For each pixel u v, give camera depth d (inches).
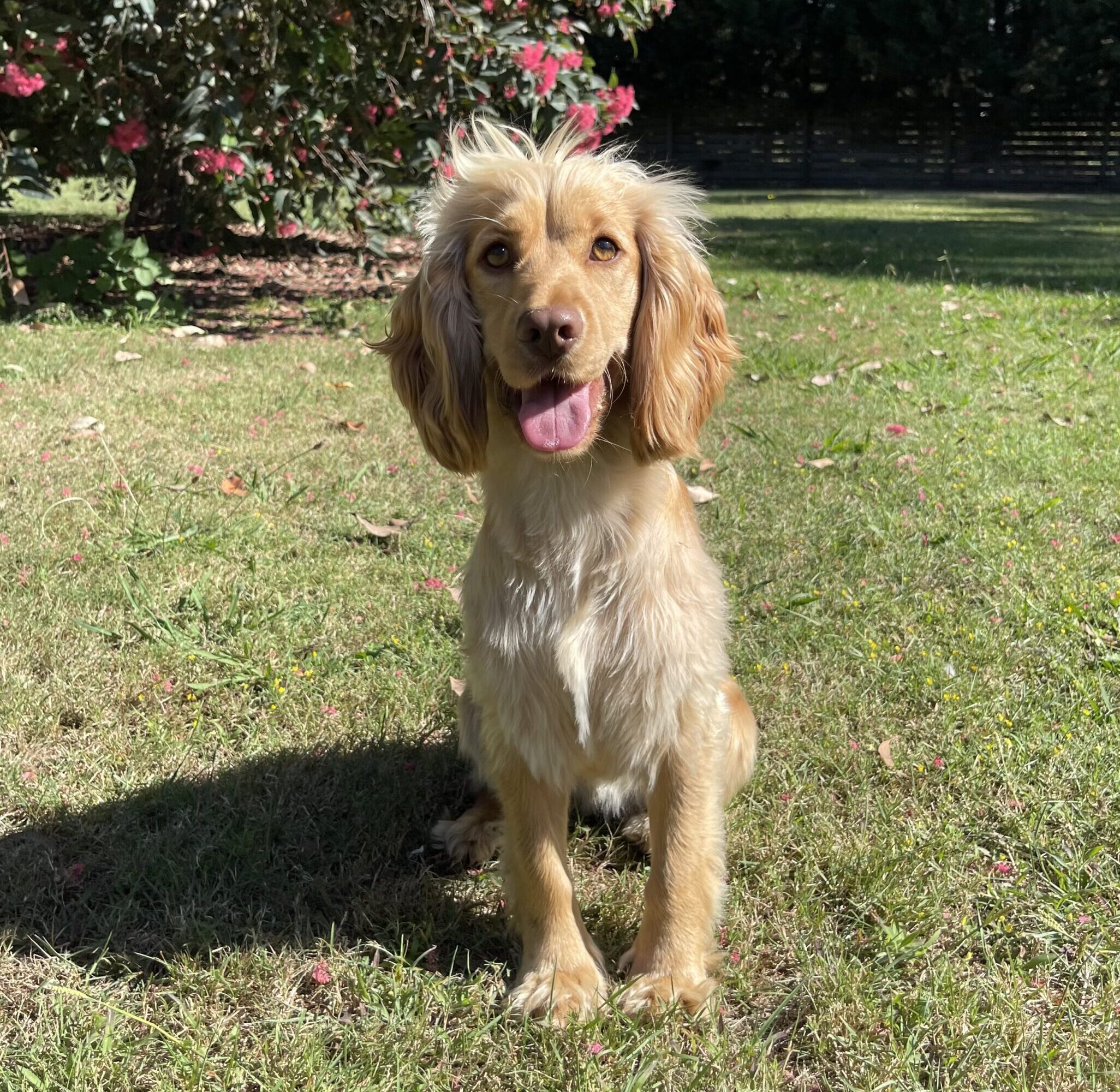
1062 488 63.7
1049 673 45.1
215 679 44.6
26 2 91.4
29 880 33.8
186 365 88.1
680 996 30.0
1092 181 362.3
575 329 28.8
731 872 35.4
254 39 91.8
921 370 90.8
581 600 31.1
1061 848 35.0
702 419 33.9
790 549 56.3
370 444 71.4
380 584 52.2
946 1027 28.5
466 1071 27.9
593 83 105.3
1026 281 138.3
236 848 35.0
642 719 31.4
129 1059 27.5
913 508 61.4
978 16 354.9
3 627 46.3
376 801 38.2
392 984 30.2
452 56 94.9
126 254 103.7
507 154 32.7
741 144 389.7
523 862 31.7
